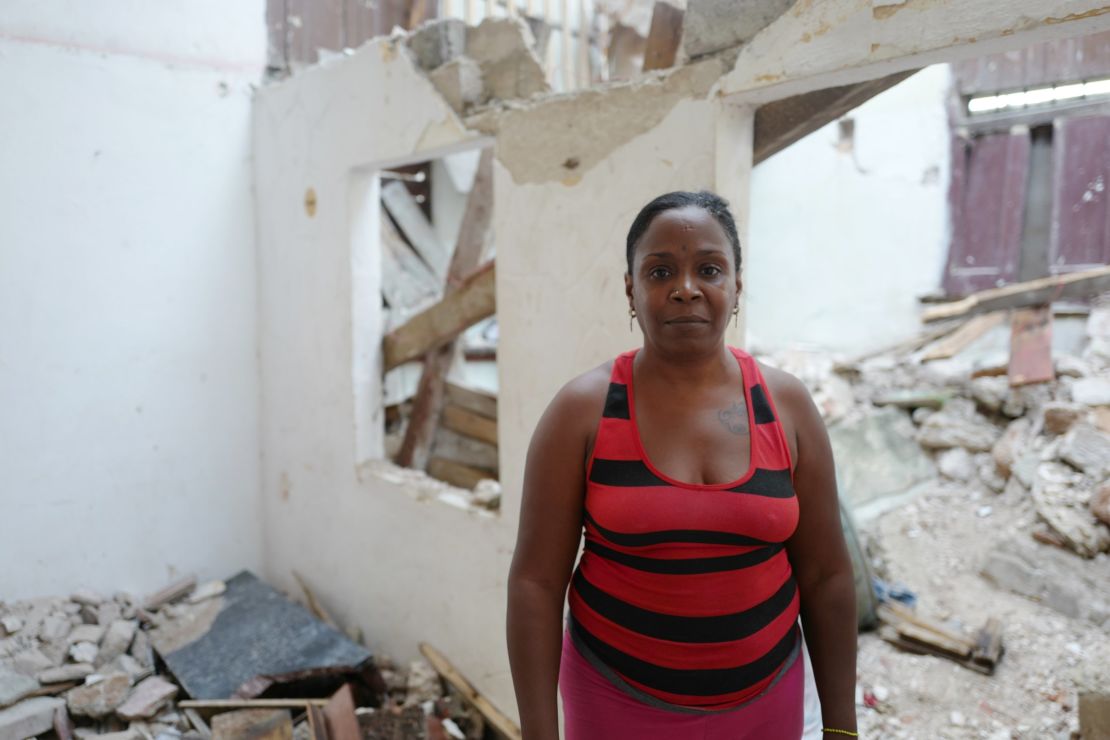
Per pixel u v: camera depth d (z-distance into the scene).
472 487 3.44
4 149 3.20
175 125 3.66
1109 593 3.00
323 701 2.85
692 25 1.93
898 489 4.09
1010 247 5.15
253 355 4.04
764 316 6.15
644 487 1.07
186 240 3.75
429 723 2.80
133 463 3.66
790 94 1.84
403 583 3.25
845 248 5.75
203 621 3.46
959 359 4.88
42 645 3.17
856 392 4.88
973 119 5.23
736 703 1.14
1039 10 1.34
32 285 3.32
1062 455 3.69
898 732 2.53
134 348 3.63
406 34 2.89
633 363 1.17
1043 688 2.62
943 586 3.34
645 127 2.06
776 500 1.09
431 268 4.89
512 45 2.53
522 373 2.52
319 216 3.49
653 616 1.10
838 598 1.23
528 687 1.16
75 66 3.35
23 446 3.35
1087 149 4.84
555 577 1.18
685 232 1.08
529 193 2.42
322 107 3.38
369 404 3.48
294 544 3.94
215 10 3.73
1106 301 4.70
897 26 1.52
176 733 2.82
